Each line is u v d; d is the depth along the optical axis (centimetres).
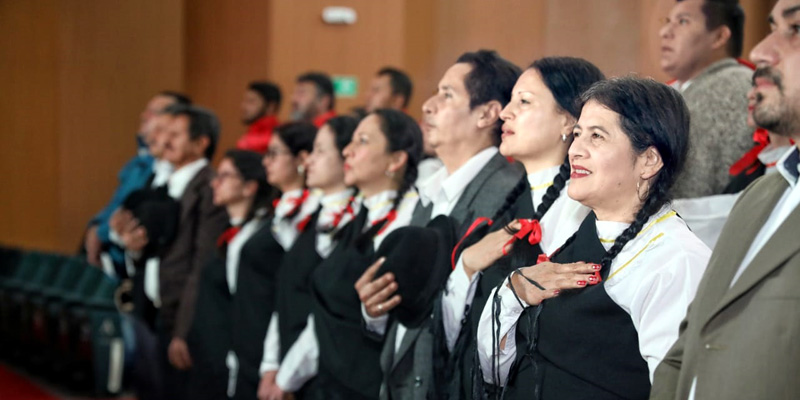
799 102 163
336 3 698
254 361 348
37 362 617
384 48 679
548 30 439
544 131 204
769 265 146
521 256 201
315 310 282
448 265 233
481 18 514
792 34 175
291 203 352
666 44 252
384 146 271
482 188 236
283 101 721
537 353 181
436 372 223
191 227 428
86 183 820
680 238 171
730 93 237
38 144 820
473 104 236
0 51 825
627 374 170
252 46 758
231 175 385
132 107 827
